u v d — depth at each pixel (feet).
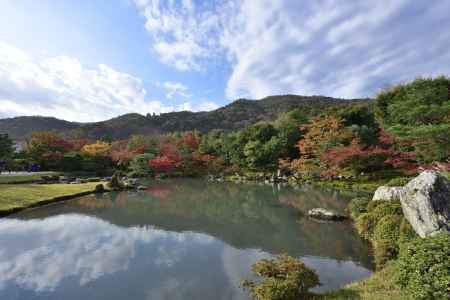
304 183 108.27
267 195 80.84
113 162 152.76
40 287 24.57
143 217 52.75
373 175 93.09
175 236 41.14
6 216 50.34
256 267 22.86
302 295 20.39
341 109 133.18
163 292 23.93
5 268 28.43
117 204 64.85
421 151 61.52
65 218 50.31
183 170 150.51
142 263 30.45
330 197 75.25
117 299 22.66
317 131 106.83
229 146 157.89
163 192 86.53
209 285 25.22
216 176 142.10
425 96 62.08
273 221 50.29
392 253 27.22
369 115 129.18
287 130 145.48
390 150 83.87
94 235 40.68
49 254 32.53
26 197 62.18
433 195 25.59
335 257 32.45
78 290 24.16
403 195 30.58
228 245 37.04
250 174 137.28
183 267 29.50
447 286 14.52
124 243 37.40
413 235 26.09
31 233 40.65
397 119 70.38
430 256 16.05
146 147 169.78
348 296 19.74
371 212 40.14
